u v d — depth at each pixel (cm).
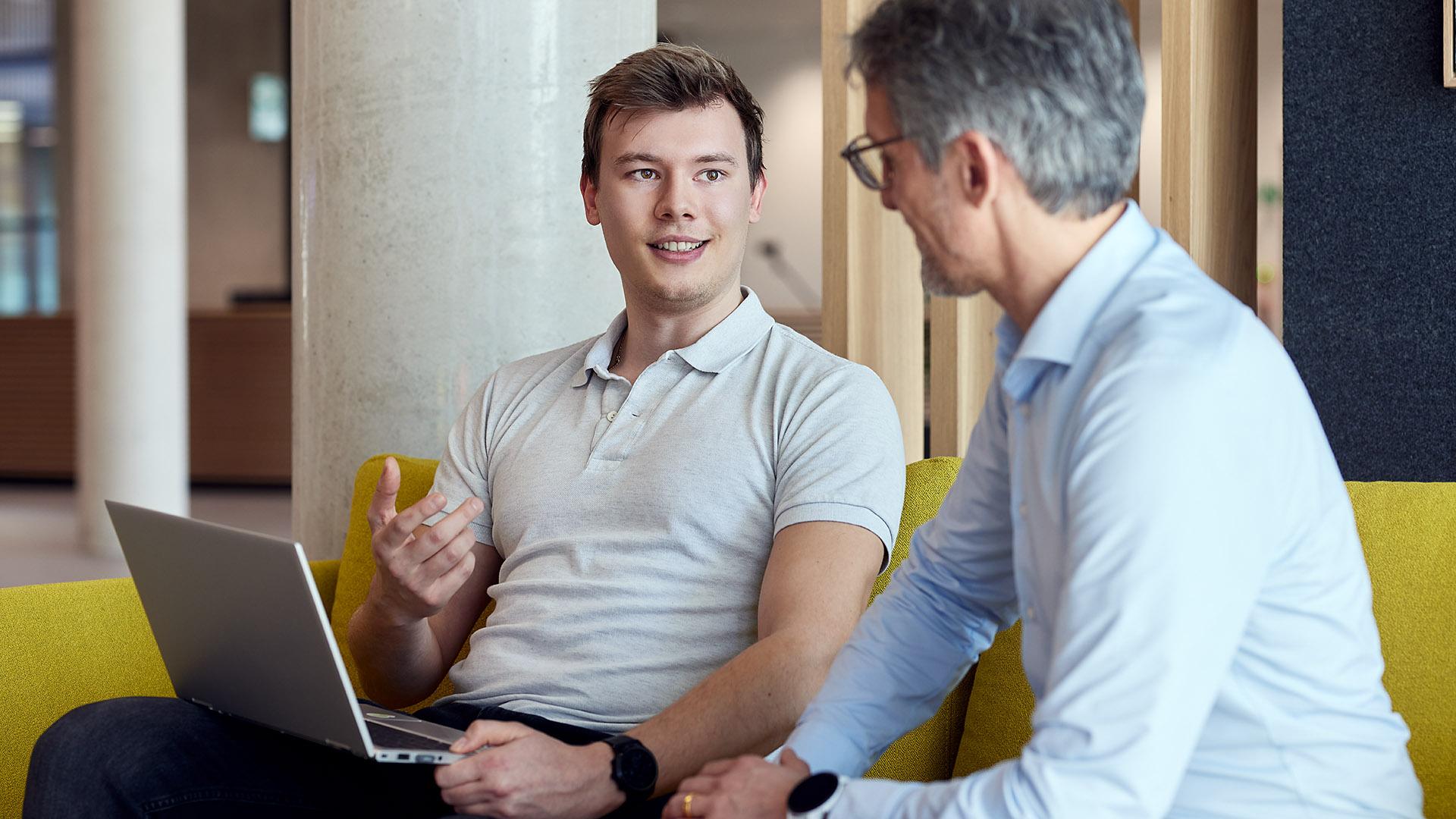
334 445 253
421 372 246
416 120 244
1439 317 205
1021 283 110
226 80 1070
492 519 182
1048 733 97
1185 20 229
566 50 246
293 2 262
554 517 169
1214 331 100
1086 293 106
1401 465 210
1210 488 95
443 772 129
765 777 114
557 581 164
